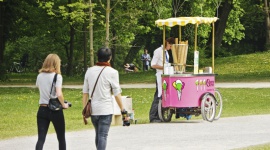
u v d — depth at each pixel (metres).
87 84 16.22
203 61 64.62
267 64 63.53
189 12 67.44
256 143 19.44
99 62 16.27
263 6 77.50
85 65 74.75
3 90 46.00
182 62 26.48
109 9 39.75
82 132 22.95
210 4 80.88
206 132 22.25
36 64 96.75
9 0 64.56
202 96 25.75
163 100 25.95
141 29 84.62
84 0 39.81
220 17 73.56
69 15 41.03
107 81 16.05
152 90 45.91
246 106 33.91
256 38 99.38
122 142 19.95
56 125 16.66
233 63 65.00
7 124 26.19
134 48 103.44
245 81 53.34
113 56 87.31
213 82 26.25
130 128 23.67
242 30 98.94
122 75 63.94
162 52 26.38
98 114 15.98
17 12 65.88
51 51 94.94
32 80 62.00
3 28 65.00
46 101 16.59
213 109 26.02
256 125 24.17
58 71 16.75
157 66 26.28
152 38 96.69
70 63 77.38
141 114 30.59
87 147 19.17
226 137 20.88
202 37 94.88
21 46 95.31
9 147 19.48
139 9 44.25
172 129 23.25
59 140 16.77
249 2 91.00
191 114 26.03
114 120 25.03
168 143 19.66
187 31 66.06
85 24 73.56
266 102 36.28
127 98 25.59
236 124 24.59
